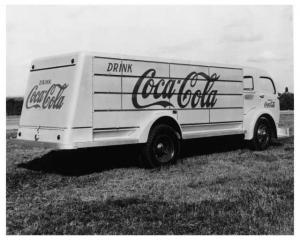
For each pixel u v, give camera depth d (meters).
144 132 8.70
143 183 7.50
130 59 8.55
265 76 12.08
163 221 5.38
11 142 12.73
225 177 7.91
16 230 5.15
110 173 8.43
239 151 11.27
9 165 9.19
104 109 8.14
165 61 9.23
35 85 8.72
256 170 8.56
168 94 9.31
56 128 7.98
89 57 7.90
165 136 9.13
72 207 6.04
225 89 10.73
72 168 8.97
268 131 11.81
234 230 5.06
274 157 10.17
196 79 9.95
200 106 10.07
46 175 8.22
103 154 10.01
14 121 19.77
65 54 8.05
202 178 7.85
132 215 5.62
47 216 5.65
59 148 7.76
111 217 5.55
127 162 9.70
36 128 8.47
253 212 5.63
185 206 5.99
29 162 9.56
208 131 10.34
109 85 8.20
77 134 7.76
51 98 8.20
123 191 6.96
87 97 7.88
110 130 8.25
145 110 8.84
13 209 6.01
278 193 6.69
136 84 8.66
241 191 6.80
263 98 11.88
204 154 10.77
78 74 7.77
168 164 9.18
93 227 5.19
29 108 8.74
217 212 5.72
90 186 7.36
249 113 11.39
